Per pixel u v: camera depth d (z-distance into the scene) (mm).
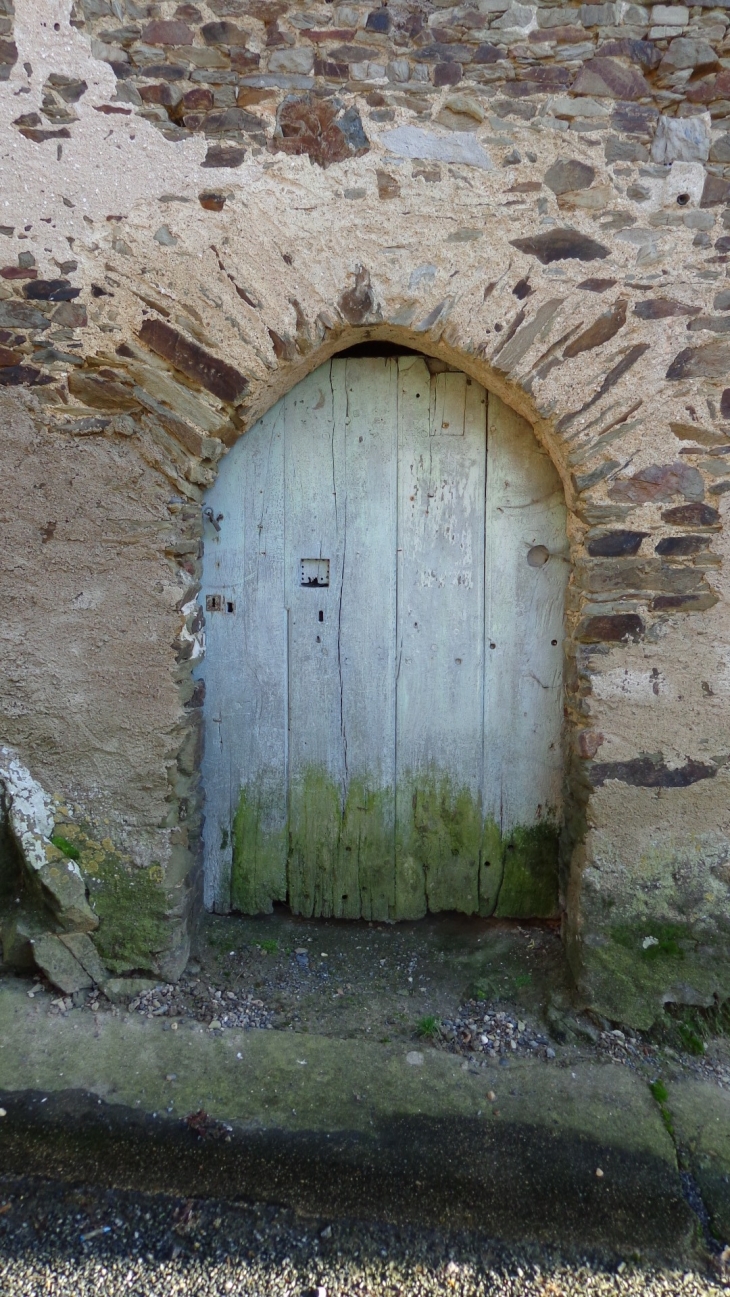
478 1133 1920
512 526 2424
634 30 1965
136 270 2082
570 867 2395
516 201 2021
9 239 2076
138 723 2266
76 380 2123
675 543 2104
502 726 2504
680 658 2143
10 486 2178
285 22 1996
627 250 2018
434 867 2600
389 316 2082
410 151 2020
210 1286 1590
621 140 1994
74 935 2330
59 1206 1741
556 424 2088
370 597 2490
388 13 1986
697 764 2168
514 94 1995
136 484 2168
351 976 2438
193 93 2023
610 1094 2027
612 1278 1624
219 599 2510
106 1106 1975
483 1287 1599
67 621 2234
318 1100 2004
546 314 2049
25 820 2311
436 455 2420
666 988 2199
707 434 2057
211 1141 1893
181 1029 2207
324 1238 1686
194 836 2463
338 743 2557
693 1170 1850
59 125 2035
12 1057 2100
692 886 2191
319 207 2047
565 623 2389
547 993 2318
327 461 2449
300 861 2631
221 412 2148
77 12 1990
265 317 2090
